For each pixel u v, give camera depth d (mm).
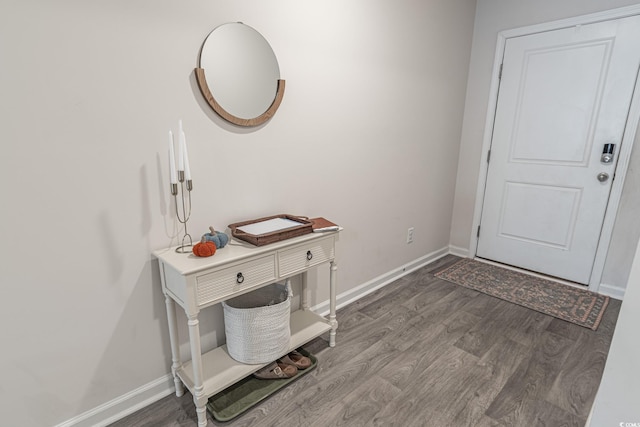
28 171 1088
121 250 1324
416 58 2469
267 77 1620
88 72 1148
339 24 1906
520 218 2916
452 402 1531
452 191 3246
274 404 1519
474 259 3236
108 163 1239
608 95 2369
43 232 1145
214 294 1308
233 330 1532
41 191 1120
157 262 1425
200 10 1363
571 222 2652
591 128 2469
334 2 1852
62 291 1216
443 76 2756
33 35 1033
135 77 1247
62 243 1188
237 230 1526
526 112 2752
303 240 1574
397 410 1487
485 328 2107
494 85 2883
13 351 1151
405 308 2348
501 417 1451
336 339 1995
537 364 1781
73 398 1308
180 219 1462
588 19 2375
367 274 2549
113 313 1349
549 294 2545
